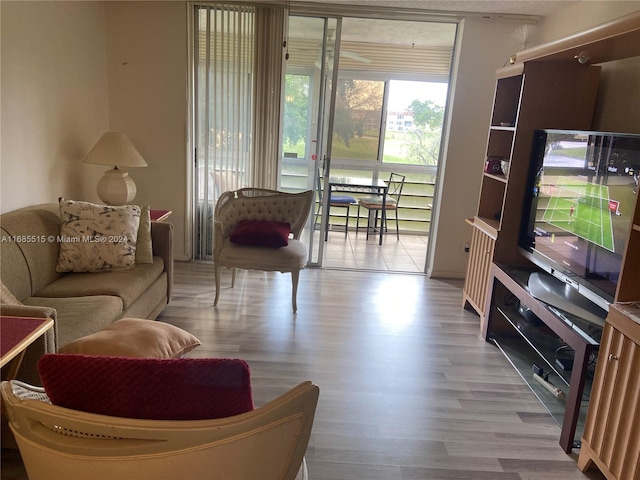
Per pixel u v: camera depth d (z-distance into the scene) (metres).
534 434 2.21
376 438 2.11
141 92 4.10
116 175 3.50
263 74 4.11
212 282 3.99
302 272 4.45
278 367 2.68
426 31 5.14
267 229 3.41
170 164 4.25
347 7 3.94
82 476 1.01
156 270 3.03
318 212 4.54
